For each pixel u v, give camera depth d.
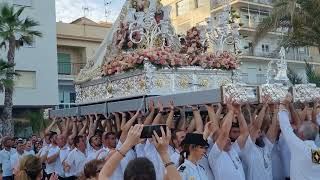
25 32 24.66
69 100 33.06
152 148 5.04
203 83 8.44
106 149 6.73
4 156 11.65
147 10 9.08
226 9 9.82
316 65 37.38
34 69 28.94
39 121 25.94
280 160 6.55
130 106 7.82
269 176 6.12
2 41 26.06
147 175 2.82
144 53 7.80
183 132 5.57
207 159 5.38
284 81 7.16
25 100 28.52
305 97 6.44
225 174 5.26
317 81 19.92
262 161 5.96
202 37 9.36
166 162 3.76
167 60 7.89
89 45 34.62
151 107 6.82
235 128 5.94
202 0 34.19
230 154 5.52
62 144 9.19
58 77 32.25
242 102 5.92
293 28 19.27
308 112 6.64
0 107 27.25
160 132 3.83
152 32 8.95
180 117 6.55
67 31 33.94
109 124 8.36
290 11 18.44
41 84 29.12
